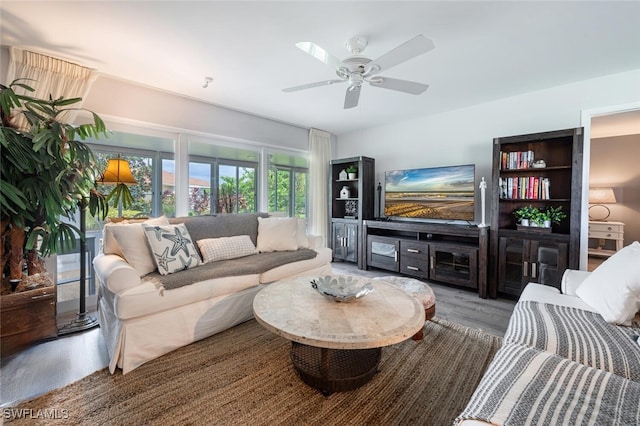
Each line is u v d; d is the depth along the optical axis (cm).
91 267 296
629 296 149
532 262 294
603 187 476
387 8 178
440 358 194
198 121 348
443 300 310
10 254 206
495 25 195
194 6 176
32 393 160
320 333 142
